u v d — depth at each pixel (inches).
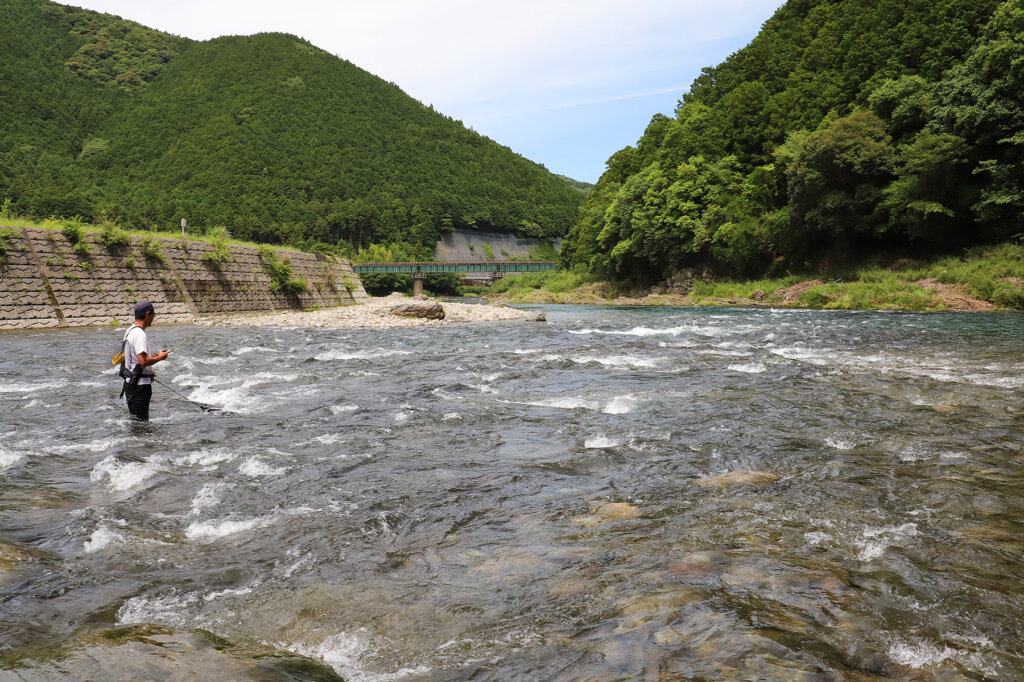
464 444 274.7
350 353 651.5
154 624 118.3
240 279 1451.8
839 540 160.6
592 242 3292.3
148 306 330.0
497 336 858.8
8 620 117.0
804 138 2197.3
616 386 427.8
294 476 227.6
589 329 969.5
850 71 2448.3
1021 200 1646.2
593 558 150.9
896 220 1860.2
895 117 1972.2
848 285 1748.3
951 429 294.7
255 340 811.4
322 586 138.8
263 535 169.9
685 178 2613.2
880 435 283.7
